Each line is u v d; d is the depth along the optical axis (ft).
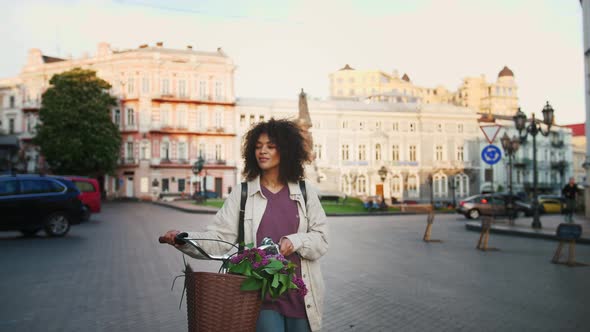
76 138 170.09
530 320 20.57
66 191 51.75
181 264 34.30
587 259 39.01
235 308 9.02
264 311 10.41
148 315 20.98
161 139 198.29
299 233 10.68
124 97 198.18
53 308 22.09
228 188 205.16
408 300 23.99
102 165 178.91
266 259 9.32
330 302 23.52
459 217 101.86
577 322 20.31
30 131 208.64
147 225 67.10
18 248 42.55
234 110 208.54
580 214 103.96
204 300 9.04
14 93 213.46
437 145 228.02
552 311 22.09
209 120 204.95
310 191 11.48
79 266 33.37
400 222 82.38
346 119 217.77
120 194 197.88
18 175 49.70
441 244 49.11
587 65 87.45
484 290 26.55
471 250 44.45
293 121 11.91
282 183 11.55
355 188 215.72
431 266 34.83
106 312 21.47
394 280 29.22
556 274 31.89
